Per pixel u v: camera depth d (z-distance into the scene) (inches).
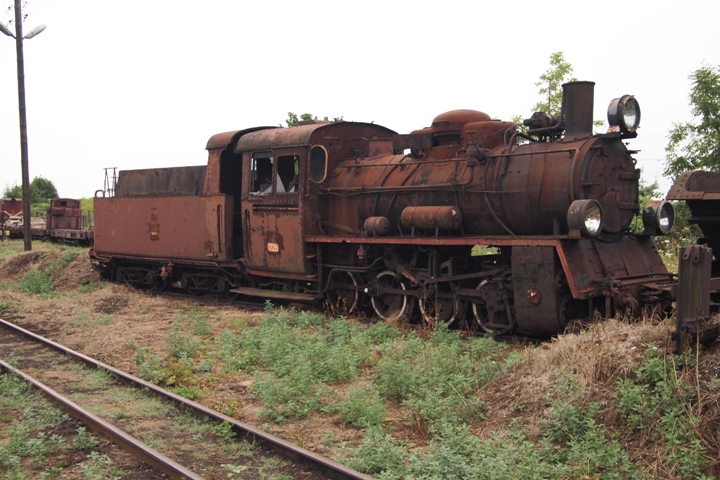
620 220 357.4
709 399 197.5
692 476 177.3
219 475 203.3
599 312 344.2
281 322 419.5
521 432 216.2
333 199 473.4
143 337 416.5
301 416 259.3
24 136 914.1
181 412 262.2
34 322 485.1
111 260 681.0
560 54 737.6
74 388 298.7
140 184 658.2
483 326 380.8
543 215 354.0
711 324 222.5
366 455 207.5
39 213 1676.9
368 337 373.4
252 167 509.4
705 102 599.2
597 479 182.1
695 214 281.7
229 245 538.0
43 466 207.9
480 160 381.7
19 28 896.9
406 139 428.8
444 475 190.1
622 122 354.6
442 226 389.4
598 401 218.2
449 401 247.3
